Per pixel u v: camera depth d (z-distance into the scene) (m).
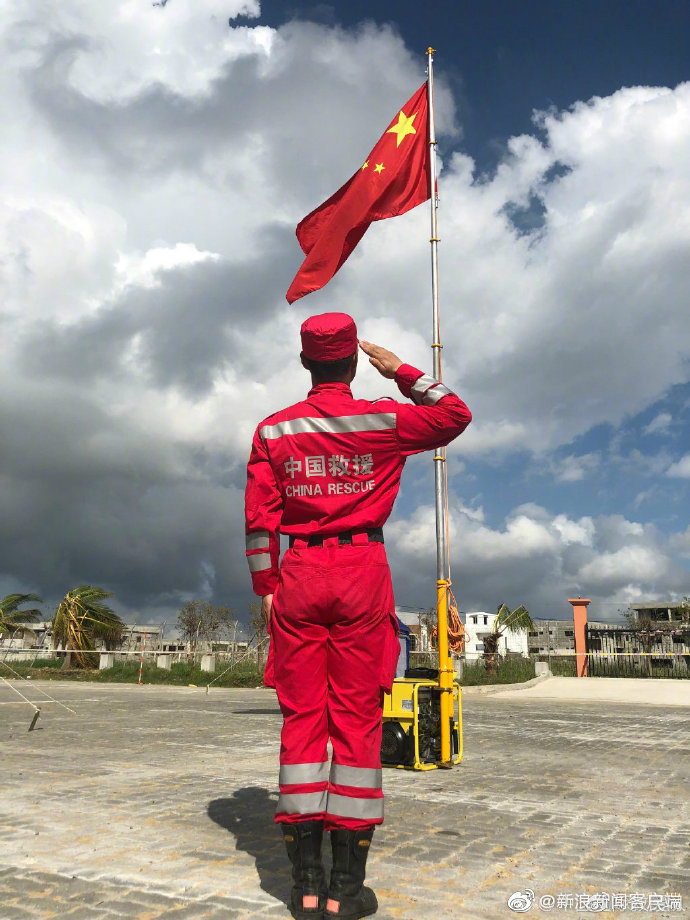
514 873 3.03
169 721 9.86
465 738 8.34
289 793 2.41
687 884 2.92
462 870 3.05
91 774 5.29
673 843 3.59
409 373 2.80
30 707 12.48
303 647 2.52
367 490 2.60
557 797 4.78
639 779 5.56
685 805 4.57
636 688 18.09
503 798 4.71
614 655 22.36
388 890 2.76
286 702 2.51
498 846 3.46
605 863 3.21
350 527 2.57
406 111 7.75
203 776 5.22
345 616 2.47
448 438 2.69
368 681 2.47
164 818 3.83
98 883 2.75
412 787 5.08
